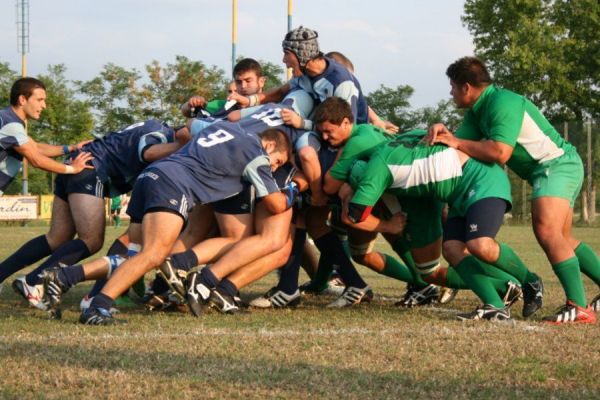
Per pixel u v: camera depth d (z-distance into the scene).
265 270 13.53
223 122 13.01
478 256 12.42
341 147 13.63
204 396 7.56
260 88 16.44
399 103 124.88
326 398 7.54
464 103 13.00
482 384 8.13
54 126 89.19
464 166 12.81
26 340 10.20
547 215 12.50
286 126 13.85
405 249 14.80
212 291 12.94
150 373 8.34
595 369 8.79
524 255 29.38
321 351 9.61
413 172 12.78
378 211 14.09
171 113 89.94
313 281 16.58
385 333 11.03
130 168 14.45
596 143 59.47
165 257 12.17
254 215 13.45
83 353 9.28
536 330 11.34
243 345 9.93
